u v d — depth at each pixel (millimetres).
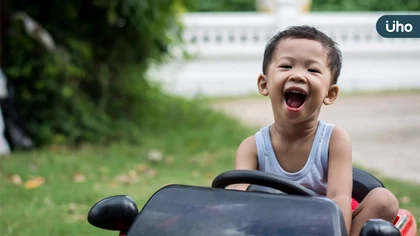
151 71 13766
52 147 9773
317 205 3240
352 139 11641
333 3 23031
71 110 10359
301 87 3518
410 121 13477
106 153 9523
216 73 17984
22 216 6508
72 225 6199
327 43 3670
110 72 11281
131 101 11648
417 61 18859
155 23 11297
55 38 10648
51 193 7344
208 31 18016
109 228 3611
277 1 18297
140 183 8039
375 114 14383
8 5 9836
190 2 12266
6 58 9977
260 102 16516
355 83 18594
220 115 13438
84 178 8133
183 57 13242
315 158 3758
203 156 9719
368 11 22641
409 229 3986
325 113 14531
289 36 3664
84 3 10828
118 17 10844
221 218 3258
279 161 3840
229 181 3537
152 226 3311
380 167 9508
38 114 10188
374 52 18562
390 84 18719
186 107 13523
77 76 10609
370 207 3689
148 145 10195
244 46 18078
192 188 3449
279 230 3164
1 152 9375
